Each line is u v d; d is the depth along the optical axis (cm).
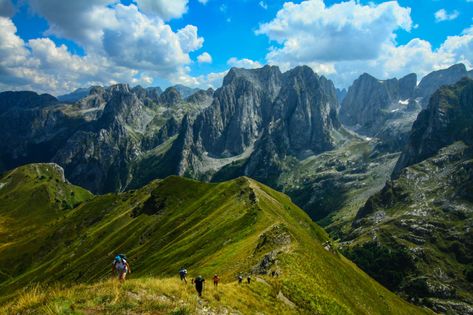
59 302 1922
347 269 10375
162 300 2347
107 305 2053
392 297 12169
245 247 8456
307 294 4809
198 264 9469
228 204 16462
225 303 2989
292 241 7525
